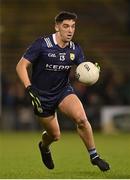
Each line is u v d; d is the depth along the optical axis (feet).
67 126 211.82
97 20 262.26
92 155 76.74
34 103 72.49
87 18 262.47
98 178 72.54
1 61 243.19
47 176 76.48
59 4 266.98
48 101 77.25
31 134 200.44
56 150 135.64
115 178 72.64
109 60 244.22
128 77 234.58
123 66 242.58
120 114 209.87
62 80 77.25
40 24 258.98
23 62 75.46
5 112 215.10
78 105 76.02
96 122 211.20
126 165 95.86
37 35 254.68
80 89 210.38
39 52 75.51
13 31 255.29
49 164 86.17
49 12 265.13
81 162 103.76
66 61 76.33
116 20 261.24
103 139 177.47
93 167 93.25
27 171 85.81
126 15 261.65
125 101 217.77
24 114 214.07
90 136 76.02
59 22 75.15
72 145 152.97
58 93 77.36
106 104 216.13
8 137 185.57
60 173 81.76
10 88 220.43
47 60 75.82
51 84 76.95
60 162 103.86
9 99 216.13
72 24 74.79
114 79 225.76
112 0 265.95
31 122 213.87
